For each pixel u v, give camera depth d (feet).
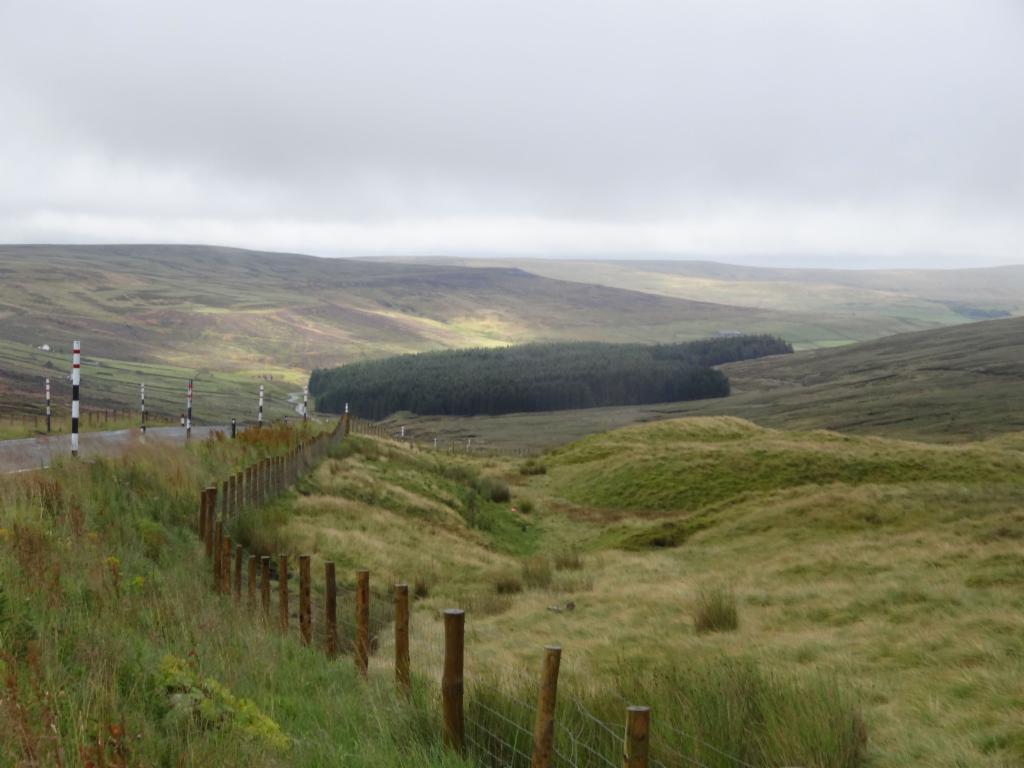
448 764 20.75
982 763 27.27
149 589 35.14
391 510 104.42
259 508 78.79
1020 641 43.16
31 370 547.08
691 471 143.02
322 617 49.11
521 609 68.95
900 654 44.34
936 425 442.09
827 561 76.64
